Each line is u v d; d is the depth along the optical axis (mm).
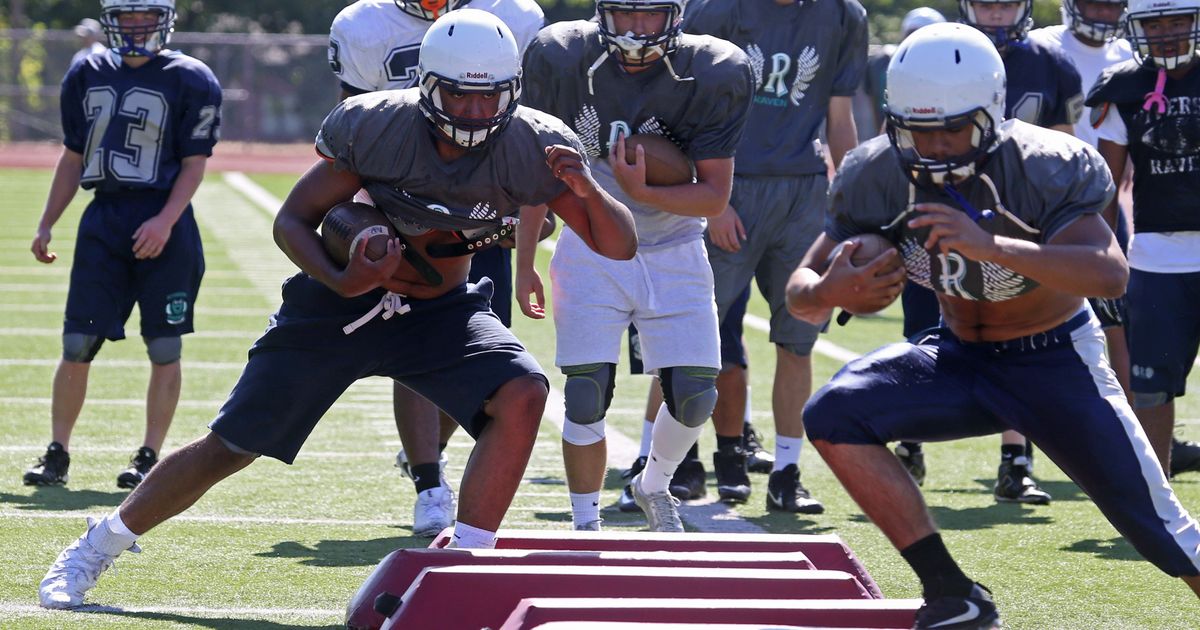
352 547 17969
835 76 22750
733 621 12312
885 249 12898
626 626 11617
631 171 16719
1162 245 20719
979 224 12727
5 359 33656
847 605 12531
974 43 12406
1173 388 20906
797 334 21422
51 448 21562
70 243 59250
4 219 67250
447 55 13328
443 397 14602
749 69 17281
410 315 14773
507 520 20062
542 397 14383
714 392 18266
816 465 25297
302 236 14109
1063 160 12617
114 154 22062
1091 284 12234
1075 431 12961
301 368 14641
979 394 13211
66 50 111312
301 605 15117
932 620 12273
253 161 108500
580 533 15047
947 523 20406
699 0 22578
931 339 13797
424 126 13812
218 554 17406
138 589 15648
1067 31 25812
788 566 14234
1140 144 20656
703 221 18594
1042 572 17359
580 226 14305
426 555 13805
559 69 17469
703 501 22031
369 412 29203
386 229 13797
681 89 17125
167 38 22609
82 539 15086
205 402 29219
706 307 18250
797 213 22109
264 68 114250
